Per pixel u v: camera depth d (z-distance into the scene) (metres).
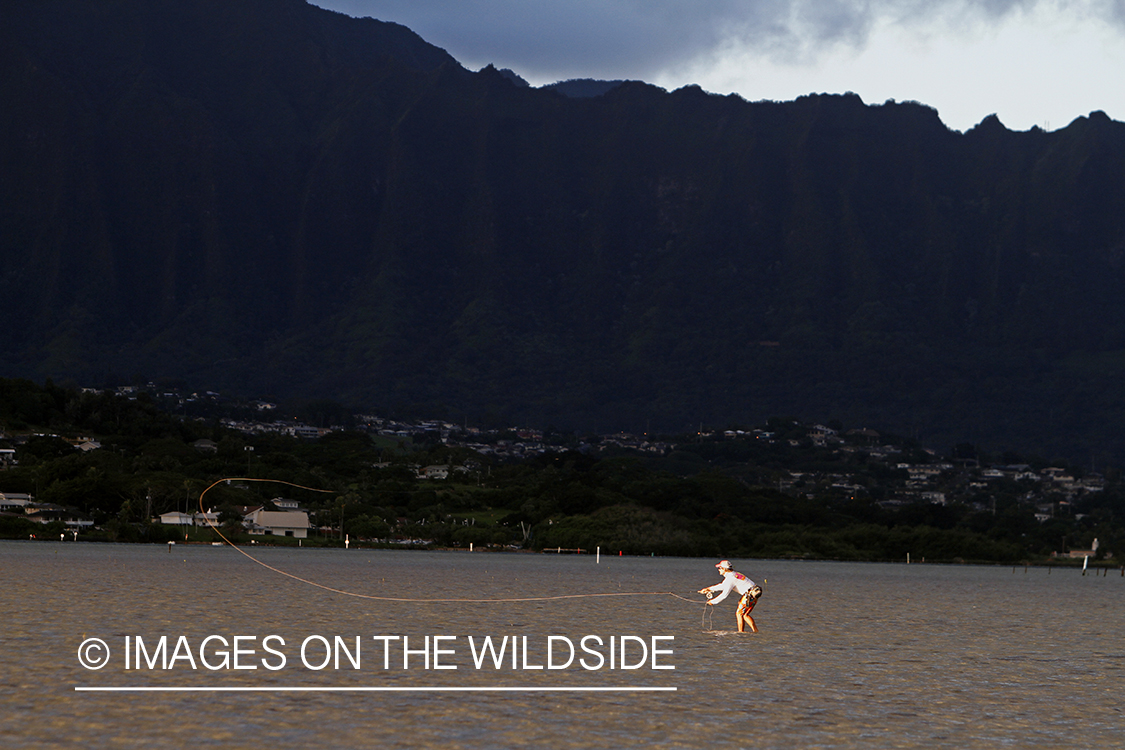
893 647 57.72
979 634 68.62
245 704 35.62
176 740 30.73
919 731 34.59
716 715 36.03
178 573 109.06
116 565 121.62
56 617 59.84
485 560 189.00
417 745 30.94
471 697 38.06
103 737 30.89
